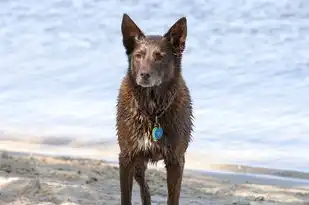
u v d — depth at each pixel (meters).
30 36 26.84
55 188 9.09
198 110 17.00
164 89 8.16
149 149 8.28
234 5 30.72
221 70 21.19
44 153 13.12
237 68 21.53
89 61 22.75
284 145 14.50
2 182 8.94
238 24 28.59
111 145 14.30
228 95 18.39
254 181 11.91
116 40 26.58
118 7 31.52
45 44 25.61
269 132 15.34
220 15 29.98
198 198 10.21
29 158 11.88
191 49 24.47
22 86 19.11
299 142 14.62
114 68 21.62
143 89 8.16
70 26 28.61
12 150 13.24
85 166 11.73
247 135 15.06
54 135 14.82
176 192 8.38
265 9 30.70
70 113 16.52
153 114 8.18
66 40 26.31
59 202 8.60
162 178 11.30
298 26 28.25
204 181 11.63
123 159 8.40
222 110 17.03
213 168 12.82
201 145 14.43
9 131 14.95
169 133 8.21
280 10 29.98
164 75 8.12
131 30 8.51
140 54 8.23
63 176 10.59
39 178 9.95
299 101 17.77
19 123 15.57
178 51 8.41
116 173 11.39
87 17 29.94
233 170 12.75
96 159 12.64
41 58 23.17
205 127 15.64
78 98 17.98
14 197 8.51
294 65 21.69
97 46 25.41
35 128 15.23
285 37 26.58
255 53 23.88
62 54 24.05
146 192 9.04
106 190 9.92
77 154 13.27
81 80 19.92
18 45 25.33
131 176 8.45
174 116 8.22
